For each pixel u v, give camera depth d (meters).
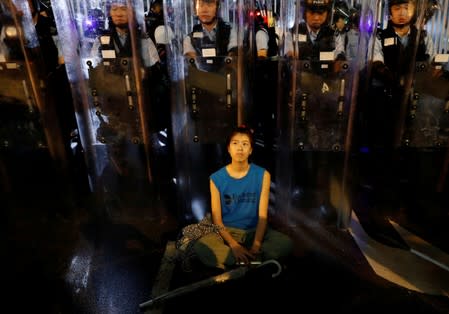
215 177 2.12
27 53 2.26
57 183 2.67
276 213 2.76
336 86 2.25
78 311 1.82
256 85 3.21
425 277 2.00
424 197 2.70
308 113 2.34
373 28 2.12
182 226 2.63
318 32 2.14
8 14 2.15
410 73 2.29
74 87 2.42
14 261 2.25
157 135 2.77
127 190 2.73
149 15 3.17
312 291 1.89
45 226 2.65
